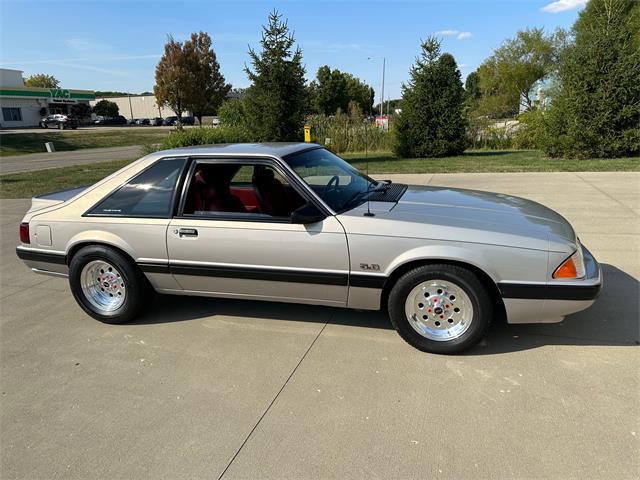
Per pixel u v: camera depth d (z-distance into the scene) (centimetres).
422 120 1756
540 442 255
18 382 343
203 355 369
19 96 5900
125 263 415
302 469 245
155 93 5709
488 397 297
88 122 6988
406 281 343
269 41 1631
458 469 240
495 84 4119
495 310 404
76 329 428
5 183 1448
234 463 252
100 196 423
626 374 314
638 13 1997
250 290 393
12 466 259
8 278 579
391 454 252
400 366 338
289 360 354
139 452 265
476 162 1477
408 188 449
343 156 1967
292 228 363
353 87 6450
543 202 815
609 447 249
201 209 398
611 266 506
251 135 1734
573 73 1445
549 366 328
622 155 1444
